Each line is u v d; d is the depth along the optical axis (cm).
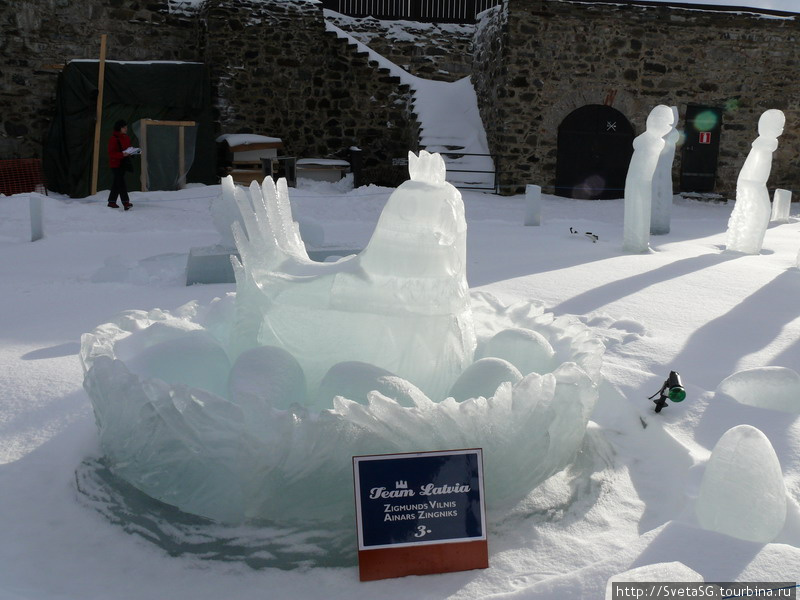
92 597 259
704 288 760
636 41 1873
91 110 1606
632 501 324
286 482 286
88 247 1071
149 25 1833
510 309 460
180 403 293
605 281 796
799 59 1948
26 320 629
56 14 1714
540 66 1847
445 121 2008
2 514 310
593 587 238
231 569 273
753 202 1028
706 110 1942
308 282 357
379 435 285
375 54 2016
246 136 1794
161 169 1662
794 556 246
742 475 285
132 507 309
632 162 1025
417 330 344
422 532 271
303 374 342
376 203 1529
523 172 1880
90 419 399
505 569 272
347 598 257
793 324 618
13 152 1692
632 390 440
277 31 1866
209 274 791
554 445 330
